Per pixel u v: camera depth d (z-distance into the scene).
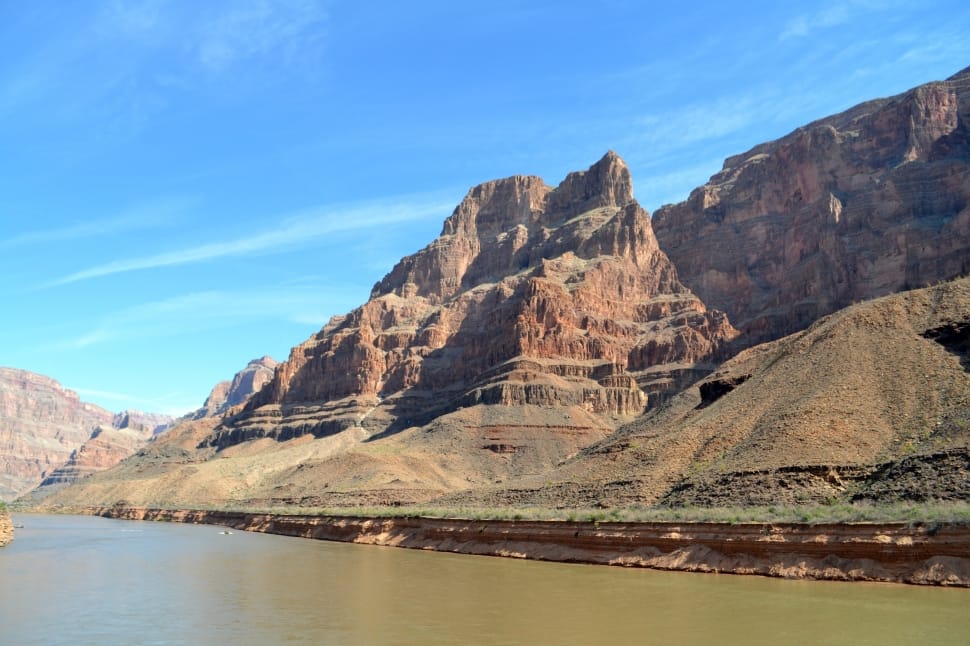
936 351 93.75
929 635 40.81
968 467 68.81
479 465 198.12
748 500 80.56
